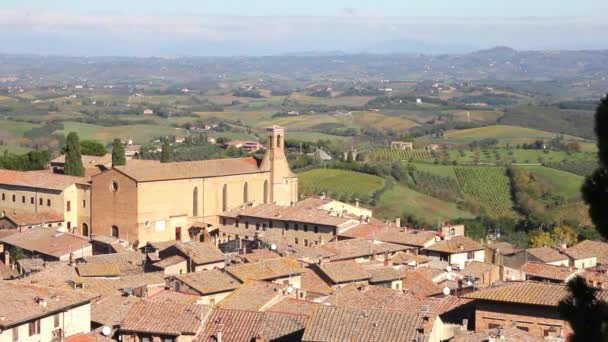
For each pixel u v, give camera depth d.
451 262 157.12
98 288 112.69
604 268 135.38
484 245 168.75
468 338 76.94
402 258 149.75
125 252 165.12
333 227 184.88
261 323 86.25
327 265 124.44
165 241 197.00
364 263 138.50
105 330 87.81
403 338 76.88
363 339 77.50
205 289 109.62
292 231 193.50
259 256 140.25
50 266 136.62
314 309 82.44
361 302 95.81
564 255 156.50
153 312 90.69
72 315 89.88
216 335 85.44
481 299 85.50
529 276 123.00
